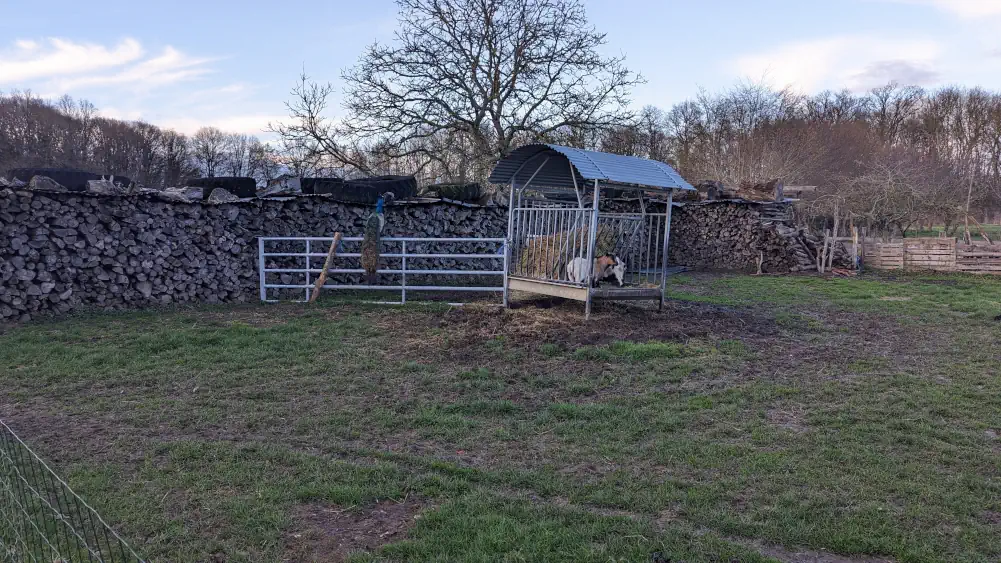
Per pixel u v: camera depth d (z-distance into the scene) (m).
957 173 27.64
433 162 23.80
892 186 22.69
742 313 9.54
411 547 3.07
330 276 11.66
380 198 9.98
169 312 9.09
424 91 21.69
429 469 4.07
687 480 3.90
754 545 3.19
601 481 3.87
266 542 3.15
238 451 4.26
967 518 3.43
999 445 4.53
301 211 11.41
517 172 9.19
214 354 6.84
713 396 5.62
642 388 5.86
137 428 4.76
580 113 22.14
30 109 30.70
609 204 18.70
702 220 19.50
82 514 3.40
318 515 3.45
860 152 33.44
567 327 8.00
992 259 16.08
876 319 9.49
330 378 6.08
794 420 5.04
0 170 28.41
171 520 3.34
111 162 33.03
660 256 19.88
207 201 10.12
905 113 44.72
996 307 10.47
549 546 3.09
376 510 3.52
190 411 5.14
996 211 37.06
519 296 10.71
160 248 9.60
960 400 5.49
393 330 8.02
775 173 28.92
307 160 22.25
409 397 5.57
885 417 5.07
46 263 8.59
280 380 6.02
